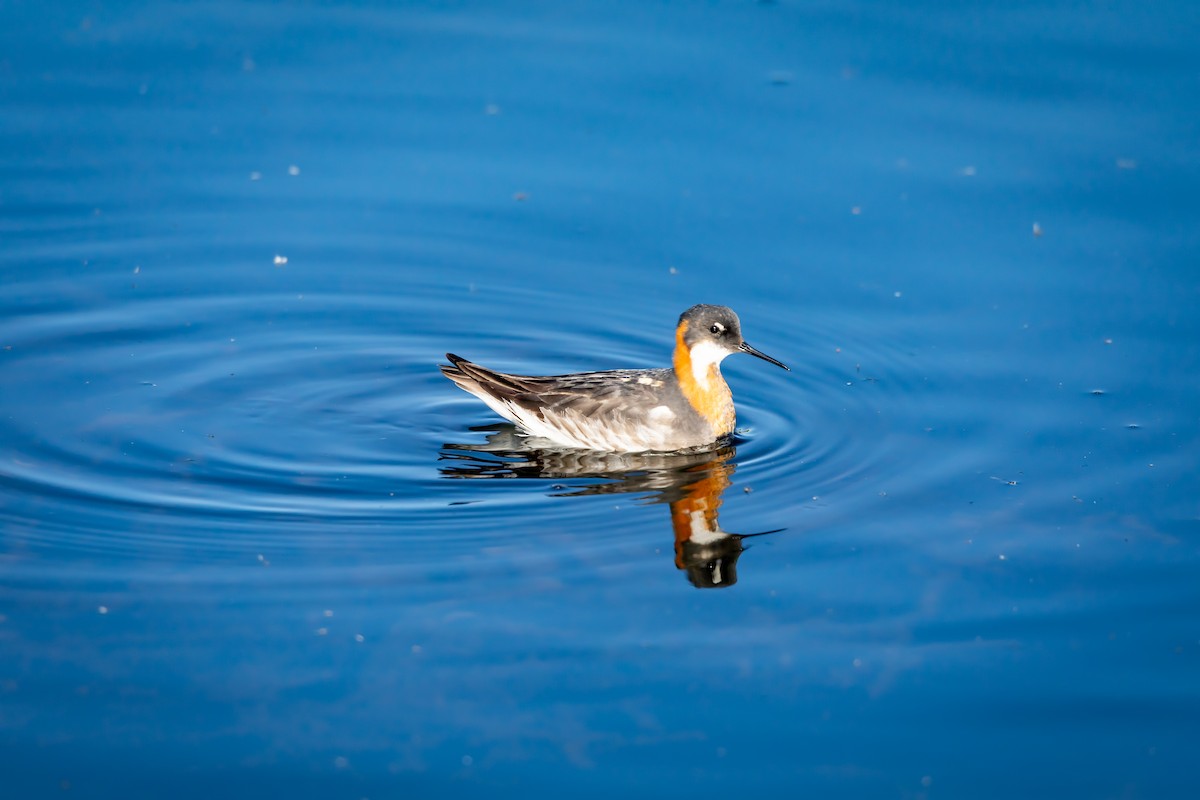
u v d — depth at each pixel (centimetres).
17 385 1692
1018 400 1678
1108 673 1201
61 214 2061
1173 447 1555
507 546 1393
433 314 1920
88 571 1320
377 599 1290
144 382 1727
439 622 1259
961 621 1275
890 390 1733
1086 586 1321
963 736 1131
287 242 2039
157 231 2044
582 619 1270
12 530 1380
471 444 1639
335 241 2048
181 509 1441
